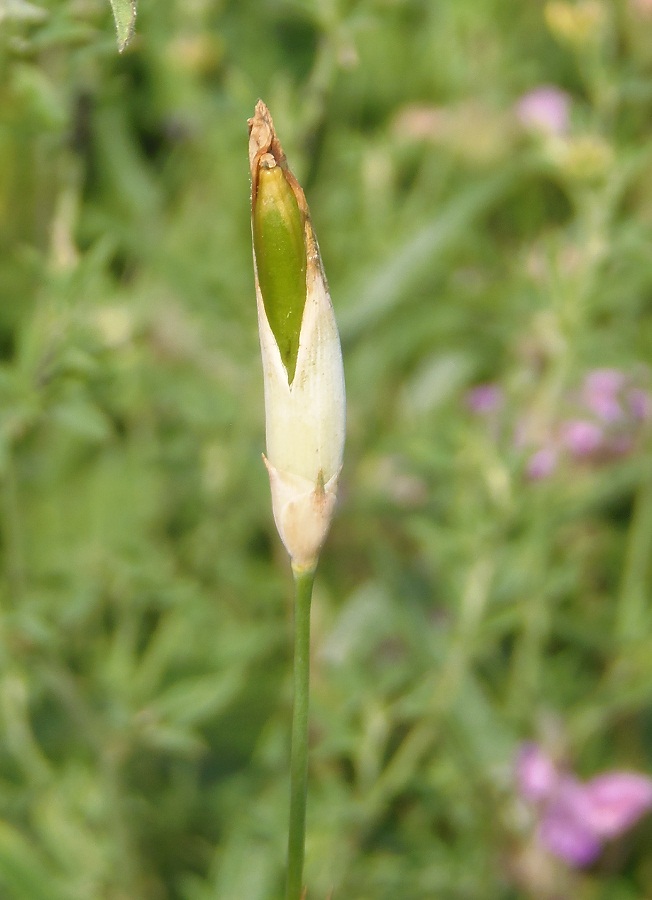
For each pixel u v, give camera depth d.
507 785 0.24
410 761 0.23
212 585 0.28
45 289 0.22
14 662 0.22
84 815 0.24
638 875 0.26
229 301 0.28
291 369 0.16
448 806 0.25
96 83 0.24
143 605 0.25
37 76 0.20
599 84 0.24
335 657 0.26
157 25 0.27
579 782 0.25
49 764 0.24
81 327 0.21
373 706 0.23
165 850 0.25
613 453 0.26
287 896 0.17
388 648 0.27
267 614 0.28
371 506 0.28
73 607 0.23
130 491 0.28
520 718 0.25
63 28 0.20
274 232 0.16
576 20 0.24
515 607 0.23
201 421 0.27
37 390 0.21
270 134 0.15
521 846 0.24
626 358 0.24
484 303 0.27
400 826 0.25
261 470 0.28
